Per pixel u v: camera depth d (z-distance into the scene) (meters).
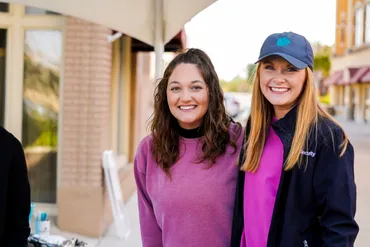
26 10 5.33
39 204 5.48
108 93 5.42
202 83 2.11
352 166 1.74
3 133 1.95
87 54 5.12
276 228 1.81
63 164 5.23
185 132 2.18
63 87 5.23
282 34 1.86
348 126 24.78
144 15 3.34
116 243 5.14
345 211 1.69
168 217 2.13
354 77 27.11
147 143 2.27
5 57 5.38
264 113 1.94
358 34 28.27
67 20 5.10
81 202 5.23
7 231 1.99
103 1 3.27
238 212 2.00
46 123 5.45
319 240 1.80
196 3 3.23
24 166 2.02
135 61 7.86
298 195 1.77
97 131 5.19
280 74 1.84
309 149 1.75
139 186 2.33
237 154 2.13
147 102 11.79
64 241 3.93
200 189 2.08
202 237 2.09
